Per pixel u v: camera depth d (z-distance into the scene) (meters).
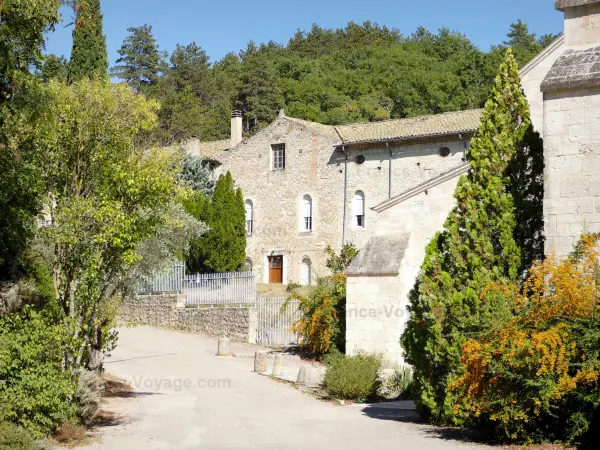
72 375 16.12
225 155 52.69
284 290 43.75
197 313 37.44
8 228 17.47
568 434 13.75
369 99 83.19
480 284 16.25
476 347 13.97
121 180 16.88
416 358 17.27
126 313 41.44
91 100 17.06
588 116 16.64
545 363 13.13
